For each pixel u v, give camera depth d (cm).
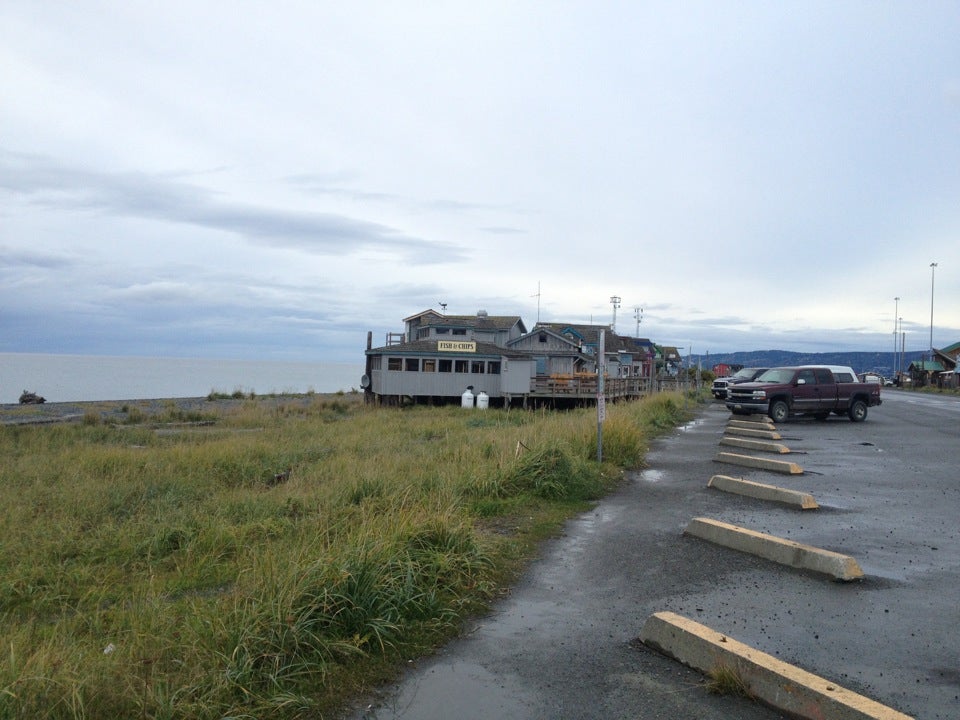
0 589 597
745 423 2161
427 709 378
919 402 4069
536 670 428
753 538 688
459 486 963
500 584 596
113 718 347
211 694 362
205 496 1034
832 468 1280
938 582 595
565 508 912
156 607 487
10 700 336
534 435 1380
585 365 5238
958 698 385
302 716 367
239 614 436
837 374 2509
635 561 663
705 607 534
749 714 374
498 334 5250
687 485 1085
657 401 2658
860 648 453
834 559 608
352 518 792
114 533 795
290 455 1448
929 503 948
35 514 902
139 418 2812
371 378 3775
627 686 406
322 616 446
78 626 504
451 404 3597
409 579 504
